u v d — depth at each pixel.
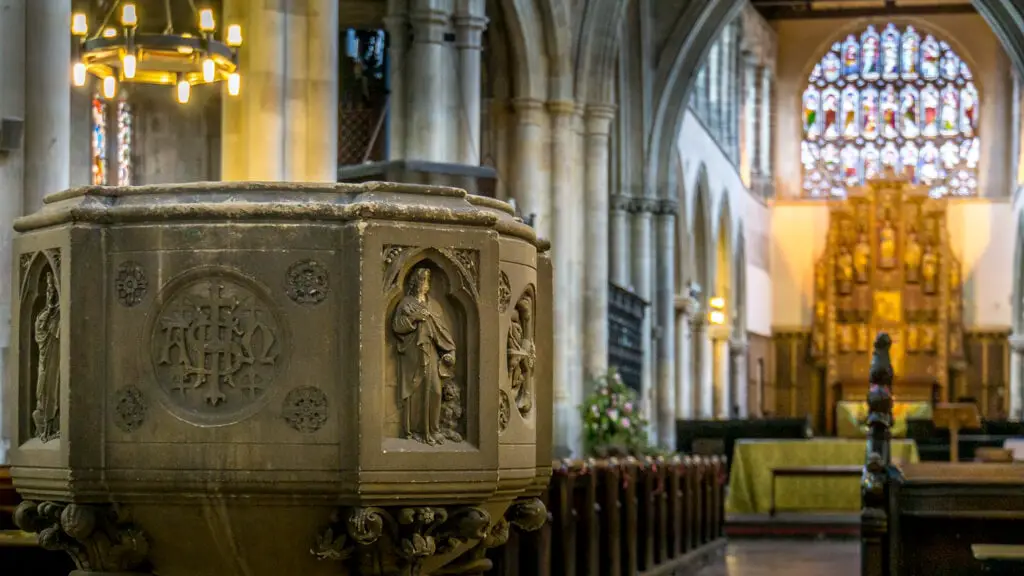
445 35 23.38
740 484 29.31
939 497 12.09
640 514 17.56
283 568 4.95
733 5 37.75
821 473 27.69
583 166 30.59
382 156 26.64
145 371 4.80
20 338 5.30
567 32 29.42
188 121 26.14
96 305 4.85
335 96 17.89
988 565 8.02
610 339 32.88
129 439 4.80
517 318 5.49
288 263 4.72
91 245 4.83
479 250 4.95
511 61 28.55
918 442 35.72
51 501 5.10
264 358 4.72
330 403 4.71
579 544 14.09
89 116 24.12
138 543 4.96
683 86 38.44
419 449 4.80
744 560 22.00
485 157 28.62
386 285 4.75
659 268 38.41
